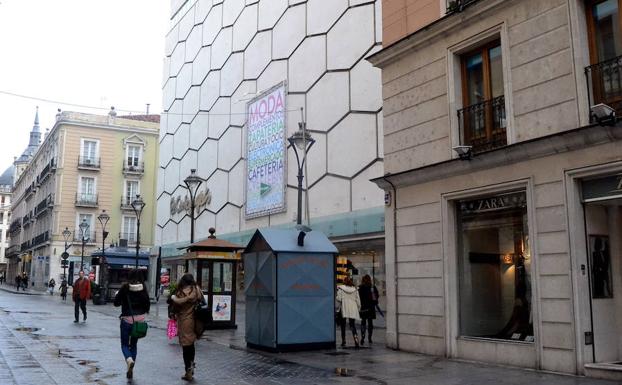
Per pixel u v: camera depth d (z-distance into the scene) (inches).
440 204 467.5
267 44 1035.3
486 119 442.9
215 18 1286.9
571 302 358.3
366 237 725.3
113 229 2098.9
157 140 2224.4
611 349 364.2
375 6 766.5
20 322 701.9
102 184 2098.9
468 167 438.6
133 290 350.9
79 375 342.3
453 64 470.6
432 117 485.4
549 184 381.4
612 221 380.5
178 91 1486.2
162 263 1483.8
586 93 366.6
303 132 634.8
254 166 1042.1
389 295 513.3
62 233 2010.3
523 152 394.6
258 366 404.8
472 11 442.6
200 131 1316.4
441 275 459.5
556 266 371.2
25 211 2979.8
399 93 524.7
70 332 598.5
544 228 381.7
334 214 797.2
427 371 382.0
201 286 658.2
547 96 389.7
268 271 488.7
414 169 482.3
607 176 354.9
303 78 910.4
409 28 526.0
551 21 390.6
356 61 789.2
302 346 483.8
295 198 903.1
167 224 1473.9
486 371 378.9
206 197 1244.5
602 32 372.5
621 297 371.6
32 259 2482.8
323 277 501.4
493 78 447.5
